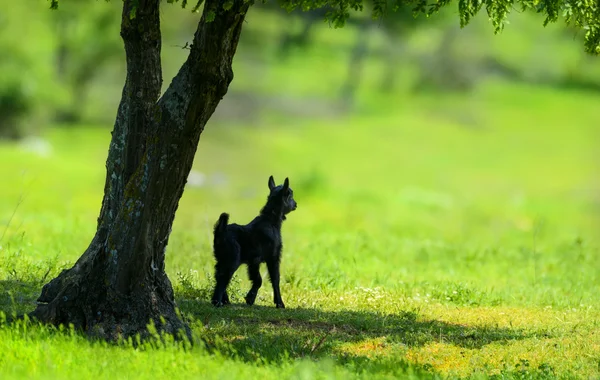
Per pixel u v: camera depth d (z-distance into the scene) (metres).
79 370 8.58
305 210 37.44
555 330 13.55
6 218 24.39
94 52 66.56
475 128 78.19
